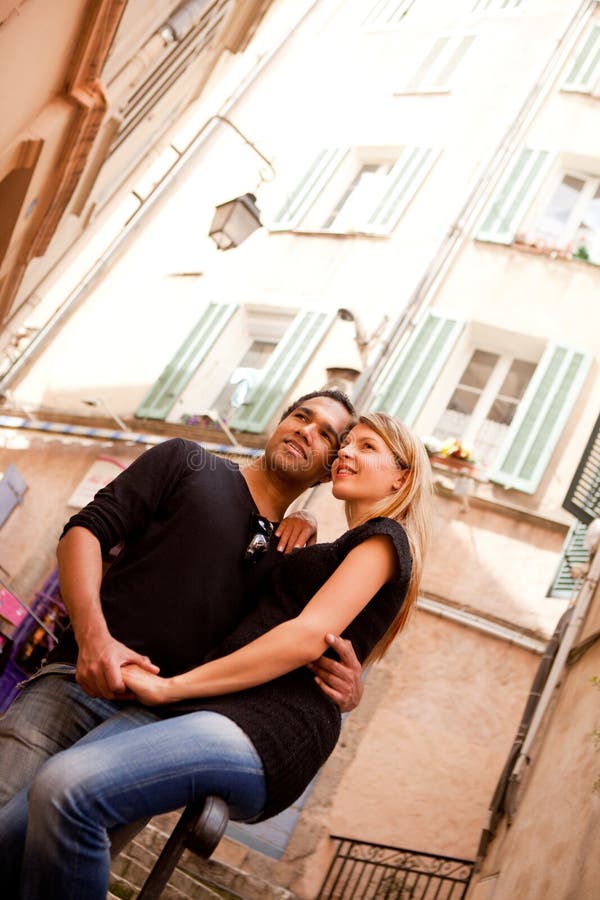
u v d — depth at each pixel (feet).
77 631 6.56
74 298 48.42
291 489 7.91
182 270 46.88
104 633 6.48
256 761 6.13
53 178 27.30
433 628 31.35
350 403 8.18
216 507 7.32
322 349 39.50
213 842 5.83
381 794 28.91
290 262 43.83
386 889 27.43
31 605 38.83
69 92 23.88
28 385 46.52
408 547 6.98
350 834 28.43
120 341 45.93
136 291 47.67
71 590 6.76
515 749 24.07
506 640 31.01
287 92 51.19
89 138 26.99
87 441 42.32
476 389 38.04
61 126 24.44
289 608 6.96
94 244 57.72
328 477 8.05
